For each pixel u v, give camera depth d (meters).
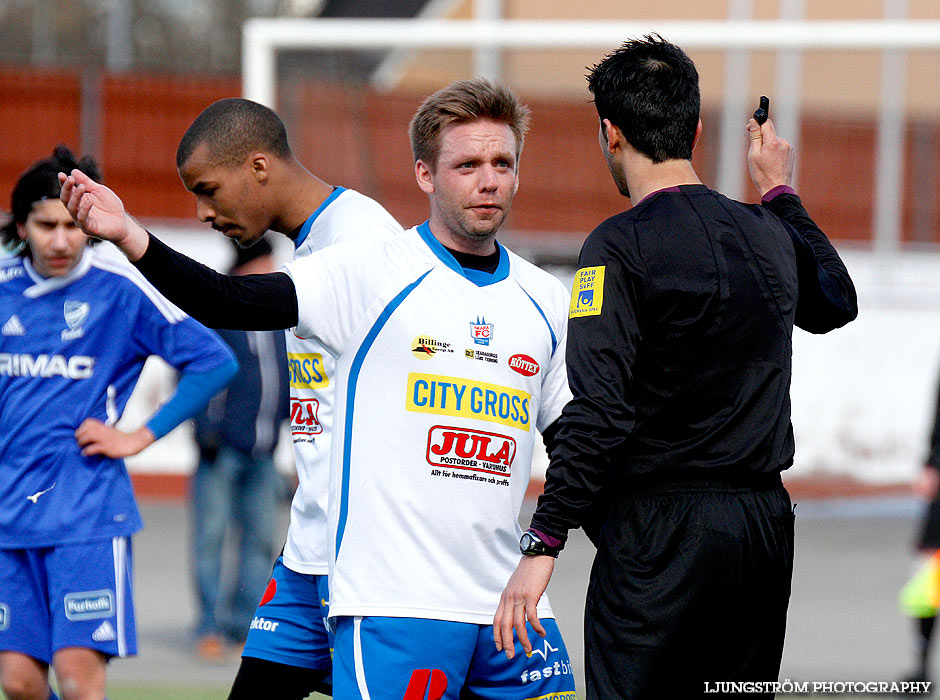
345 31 34.41
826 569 33.12
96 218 9.03
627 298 9.77
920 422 43.00
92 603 13.18
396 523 10.56
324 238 11.95
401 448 10.59
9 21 72.38
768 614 10.13
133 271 13.92
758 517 9.91
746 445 9.86
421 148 10.95
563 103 51.94
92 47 73.19
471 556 10.70
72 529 13.22
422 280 10.75
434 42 34.34
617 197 52.59
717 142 49.59
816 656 22.41
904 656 22.52
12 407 13.36
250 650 12.28
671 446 9.88
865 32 33.19
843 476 42.94
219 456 22.78
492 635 10.88
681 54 10.52
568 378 9.80
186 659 22.47
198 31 75.12
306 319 10.27
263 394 22.78
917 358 43.16
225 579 25.41
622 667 9.80
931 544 21.08
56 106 54.31
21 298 13.50
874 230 54.22
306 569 11.80
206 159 11.76
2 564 13.20
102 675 13.34
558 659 11.31
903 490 44.22
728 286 9.83
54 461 13.32
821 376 42.88
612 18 48.00
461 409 10.70
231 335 22.53
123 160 54.22
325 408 11.74
